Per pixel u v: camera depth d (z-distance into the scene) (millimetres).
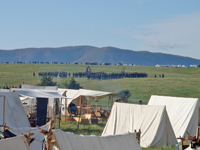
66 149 9562
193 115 23672
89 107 39312
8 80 96312
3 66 138500
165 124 21438
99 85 88062
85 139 10531
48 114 32844
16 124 21109
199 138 10711
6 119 20766
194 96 73312
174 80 95938
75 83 73625
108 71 131125
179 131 23312
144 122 21875
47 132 9680
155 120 21547
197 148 10672
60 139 9648
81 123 31562
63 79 75250
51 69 131000
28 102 34094
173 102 26328
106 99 67188
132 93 76375
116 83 90750
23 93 25781
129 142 11906
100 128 28422
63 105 38969
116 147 11211
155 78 100750
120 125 22828
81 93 37281
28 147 9758
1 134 13102
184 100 25234
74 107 37750
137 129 21828
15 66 139625
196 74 123500
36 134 14930
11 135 13180
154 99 29438
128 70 134500
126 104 23297
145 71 131250
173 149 19531
